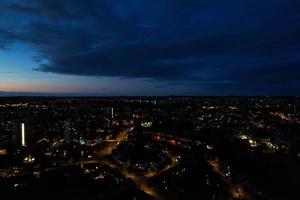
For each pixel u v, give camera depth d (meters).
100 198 138.62
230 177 178.38
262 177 176.50
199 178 174.75
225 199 146.50
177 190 159.00
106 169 191.75
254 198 148.12
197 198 148.62
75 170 183.25
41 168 193.50
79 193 143.12
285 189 158.25
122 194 145.00
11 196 139.75
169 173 188.50
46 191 145.25
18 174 178.00
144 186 166.50
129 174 189.25
